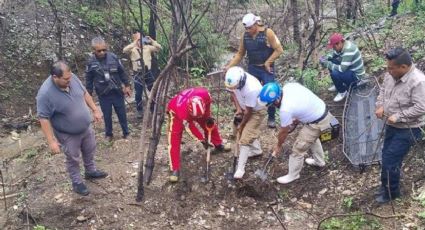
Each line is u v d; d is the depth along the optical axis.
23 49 9.51
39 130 7.74
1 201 5.69
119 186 5.67
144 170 5.82
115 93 6.47
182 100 5.36
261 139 6.37
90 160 5.67
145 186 5.59
